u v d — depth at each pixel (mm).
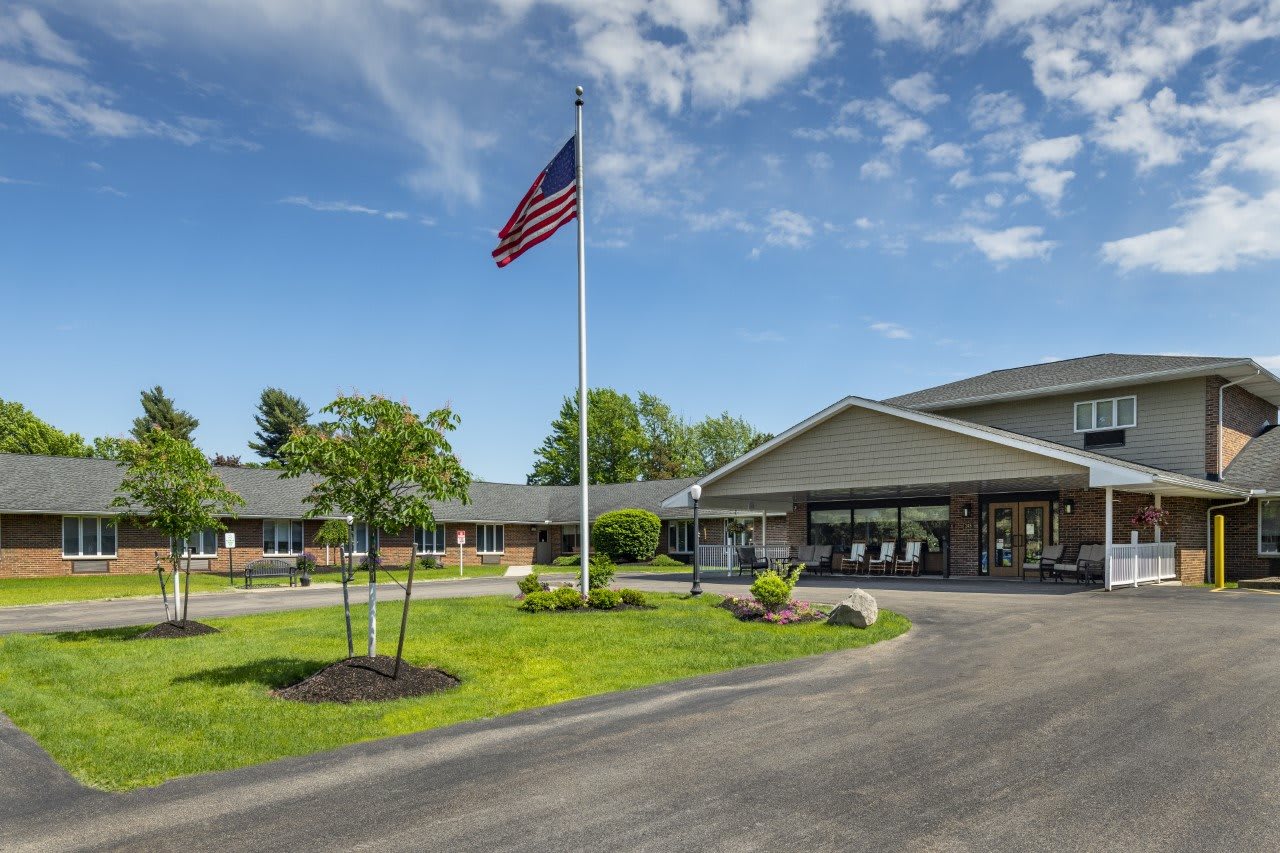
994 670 10133
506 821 5605
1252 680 9141
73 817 5848
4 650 13312
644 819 5598
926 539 27078
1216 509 23766
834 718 8070
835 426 24328
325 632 14547
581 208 17922
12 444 63344
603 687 9852
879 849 5059
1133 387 24297
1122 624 13438
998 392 26469
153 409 65562
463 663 11336
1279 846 5047
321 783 6469
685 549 43438
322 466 9953
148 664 11641
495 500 46594
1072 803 5734
